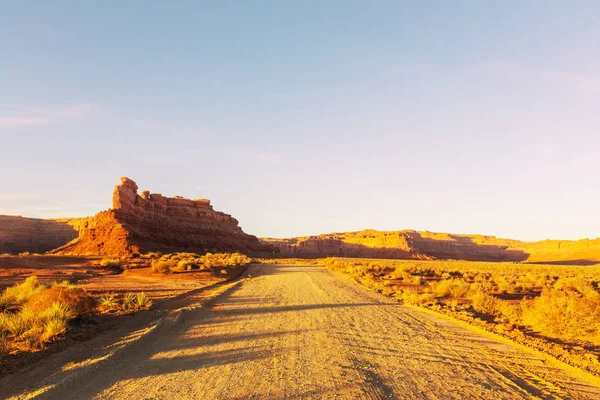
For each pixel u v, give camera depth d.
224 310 16.53
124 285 25.33
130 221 96.94
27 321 10.84
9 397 6.29
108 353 8.98
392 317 15.23
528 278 35.69
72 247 85.31
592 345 11.05
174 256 65.38
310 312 16.03
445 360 9.14
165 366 8.29
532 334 12.42
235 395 6.54
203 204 138.62
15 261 39.41
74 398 6.39
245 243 141.88
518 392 7.08
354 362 8.69
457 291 23.22
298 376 7.61
